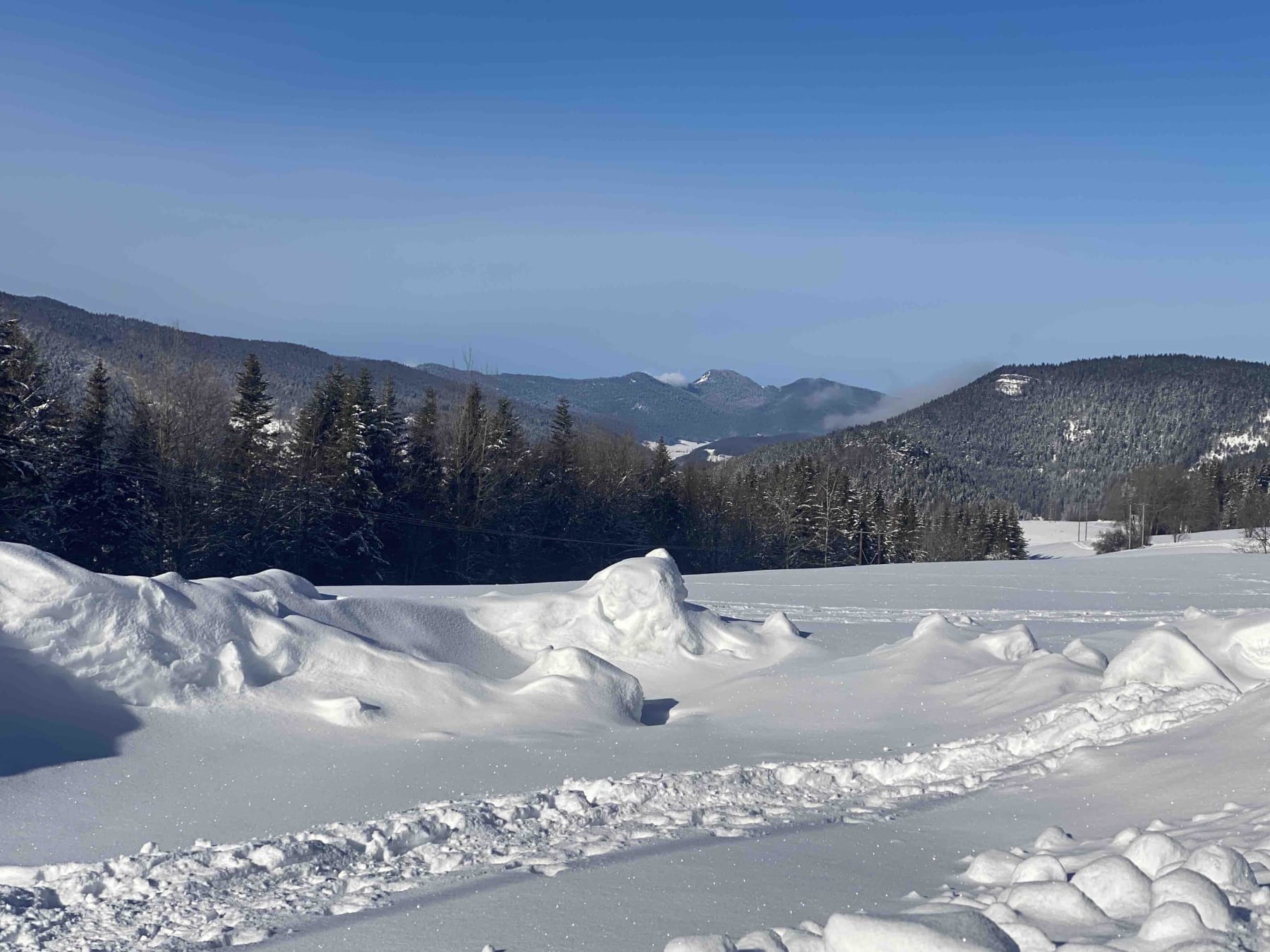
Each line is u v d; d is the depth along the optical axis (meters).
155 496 42.56
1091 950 3.42
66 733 9.07
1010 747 8.90
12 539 37.44
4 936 4.77
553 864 5.62
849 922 3.55
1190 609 12.70
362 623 12.97
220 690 10.25
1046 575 35.94
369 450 50.72
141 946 4.64
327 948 4.34
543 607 14.75
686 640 14.55
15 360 37.75
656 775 7.98
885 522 93.06
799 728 10.79
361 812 7.75
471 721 10.53
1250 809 5.58
